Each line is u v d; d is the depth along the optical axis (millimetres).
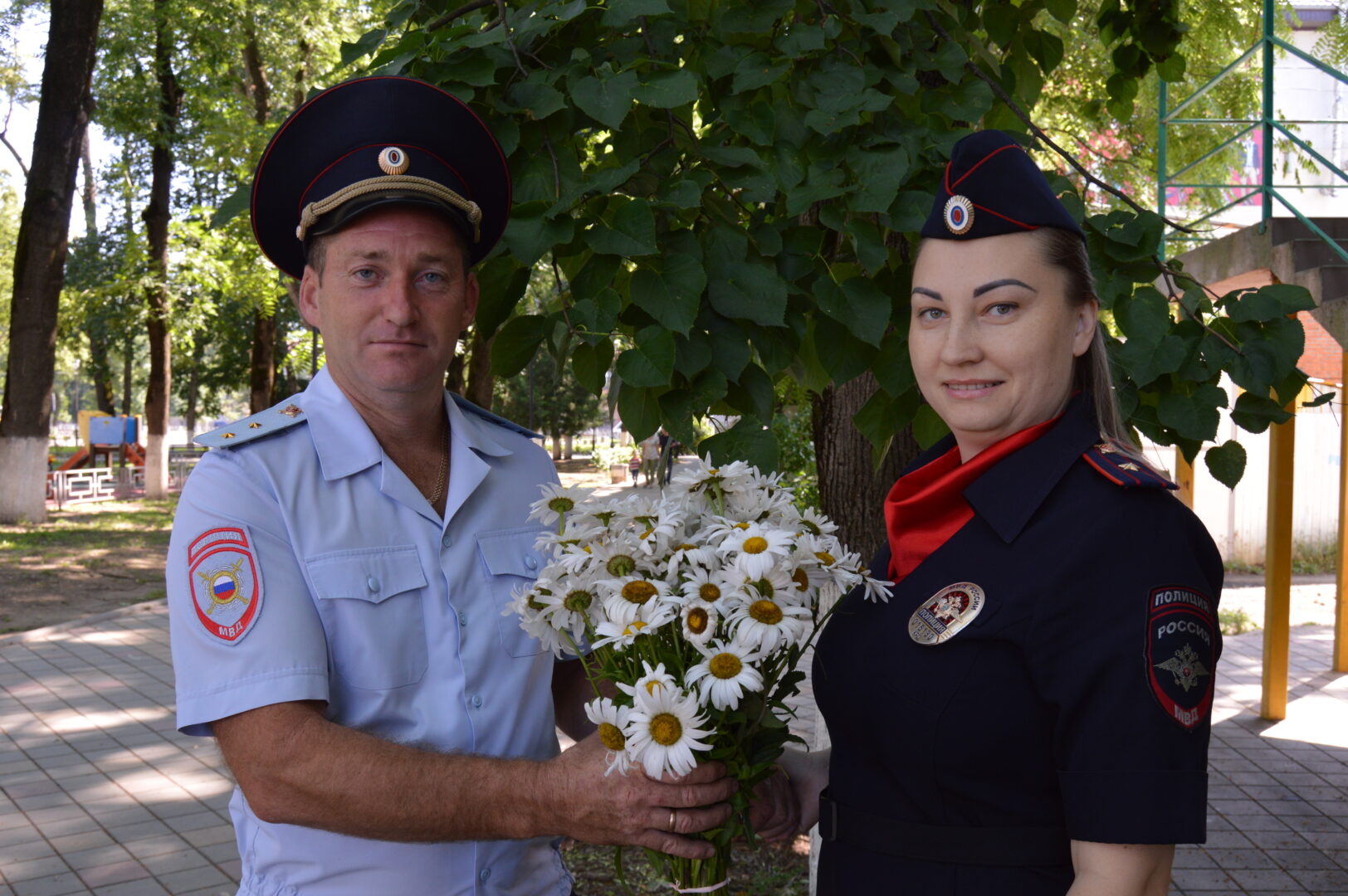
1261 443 12320
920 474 1596
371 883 1536
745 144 2102
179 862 4539
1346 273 4289
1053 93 6926
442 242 1646
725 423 1994
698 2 2213
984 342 1435
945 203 1467
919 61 2160
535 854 1728
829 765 1614
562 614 1445
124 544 14305
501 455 1808
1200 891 4453
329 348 1674
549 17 1906
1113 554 1318
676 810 1438
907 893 1425
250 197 1755
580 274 1876
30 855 4621
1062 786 1293
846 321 1864
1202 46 4762
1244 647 8805
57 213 15430
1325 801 5430
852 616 1569
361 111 1632
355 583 1575
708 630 1327
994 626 1366
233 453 1593
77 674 7801
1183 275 2117
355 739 1436
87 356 31844
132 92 18375
